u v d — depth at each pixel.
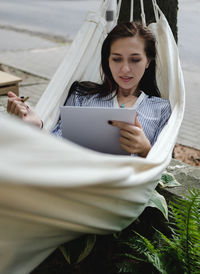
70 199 1.34
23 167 1.12
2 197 1.22
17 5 13.35
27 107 2.07
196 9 11.34
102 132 1.90
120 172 1.37
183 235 1.87
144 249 1.90
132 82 2.17
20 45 7.82
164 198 2.28
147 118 2.24
